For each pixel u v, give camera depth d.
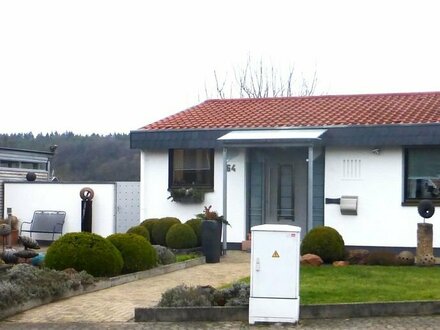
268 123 18.56
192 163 19.25
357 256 14.82
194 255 16.52
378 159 17.58
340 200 17.72
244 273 14.09
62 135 46.53
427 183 17.25
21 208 21.95
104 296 11.45
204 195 19.00
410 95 20.64
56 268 12.53
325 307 9.66
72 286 11.51
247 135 17.66
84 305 10.71
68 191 21.67
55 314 10.10
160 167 19.42
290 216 18.92
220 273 14.13
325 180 18.02
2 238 19.78
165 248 15.43
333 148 17.95
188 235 17.09
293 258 9.33
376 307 9.70
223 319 9.62
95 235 13.05
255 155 19.08
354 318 9.60
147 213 19.48
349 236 17.73
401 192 17.36
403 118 17.56
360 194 17.69
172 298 10.06
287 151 18.97
